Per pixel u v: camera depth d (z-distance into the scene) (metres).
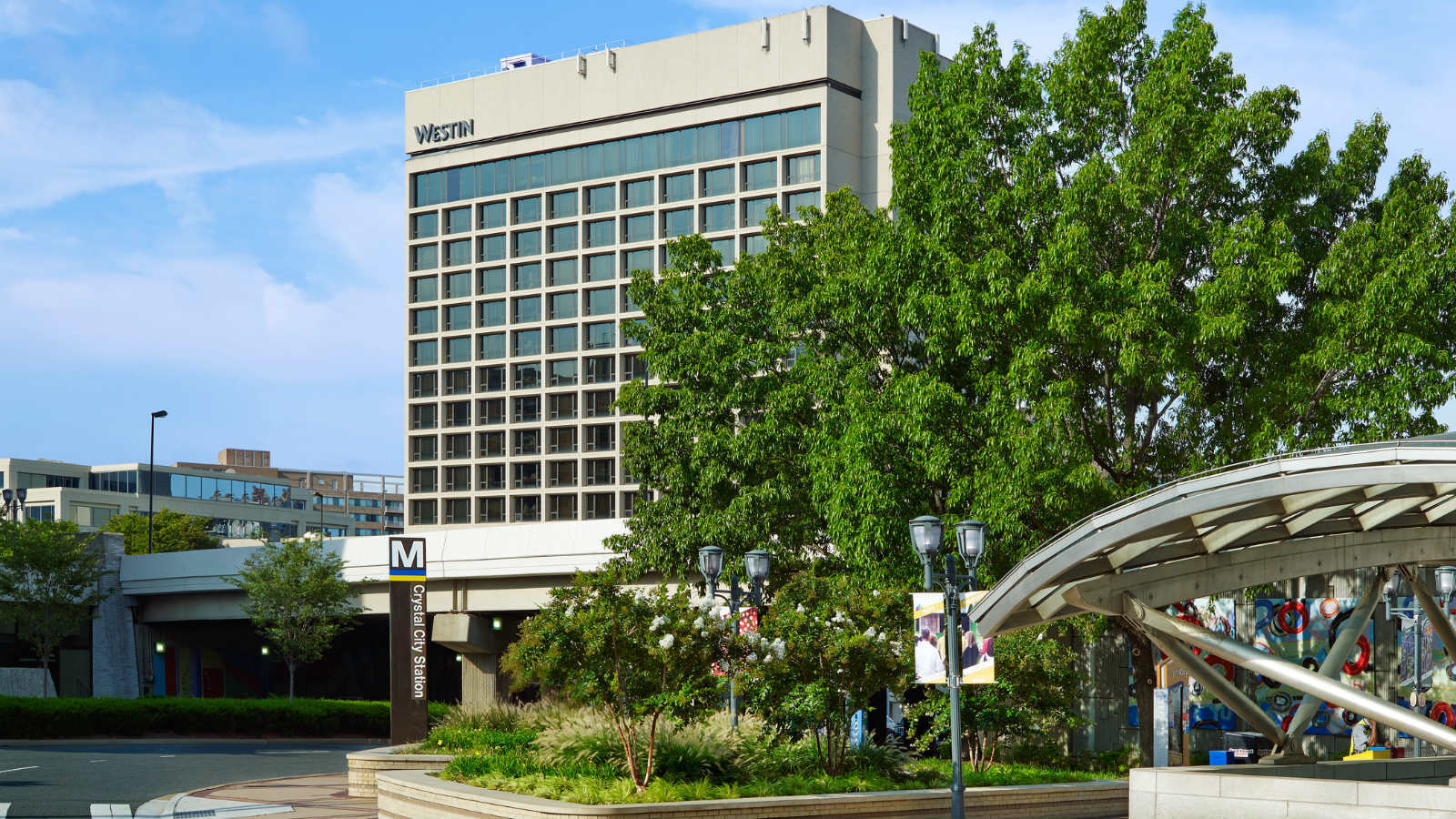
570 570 54.19
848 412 29.17
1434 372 25.31
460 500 102.62
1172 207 27.31
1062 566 19.38
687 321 33.62
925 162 29.00
